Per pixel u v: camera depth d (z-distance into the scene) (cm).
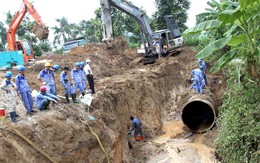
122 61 2267
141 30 2172
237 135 953
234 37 872
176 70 2041
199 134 1490
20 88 900
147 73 1925
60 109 999
